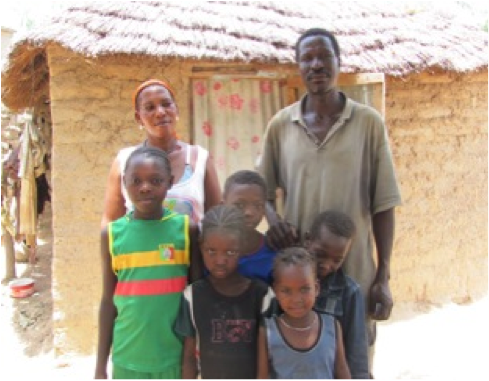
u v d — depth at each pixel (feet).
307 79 8.53
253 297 8.05
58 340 17.04
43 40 15.64
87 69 16.52
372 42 17.75
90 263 16.96
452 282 20.86
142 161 8.05
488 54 19.48
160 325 8.09
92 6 16.79
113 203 9.25
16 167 23.00
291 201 9.14
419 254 19.81
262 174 9.63
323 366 7.73
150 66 16.80
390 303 8.92
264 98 17.85
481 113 20.97
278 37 16.67
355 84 16.49
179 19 16.79
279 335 7.79
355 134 8.71
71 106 16.57
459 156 20.51
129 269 8.18
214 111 17.65
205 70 17.15
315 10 18.92
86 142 16.71
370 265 9.21
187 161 9.29
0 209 23.43
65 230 16.84
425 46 18.22
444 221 20.34
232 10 17.80
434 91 19.40
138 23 16.38
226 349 7.88
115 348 8.31
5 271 24.23
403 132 18.97
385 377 15.61
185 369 8.11
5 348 17.83
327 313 8.23
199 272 8.39
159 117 9.15
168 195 8.96
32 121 22.27
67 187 16.75
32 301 21.48
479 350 17.21
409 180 19.27
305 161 8.86
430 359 16.70
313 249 8.39
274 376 7.75
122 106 16.79
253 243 8.64
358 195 8.84
